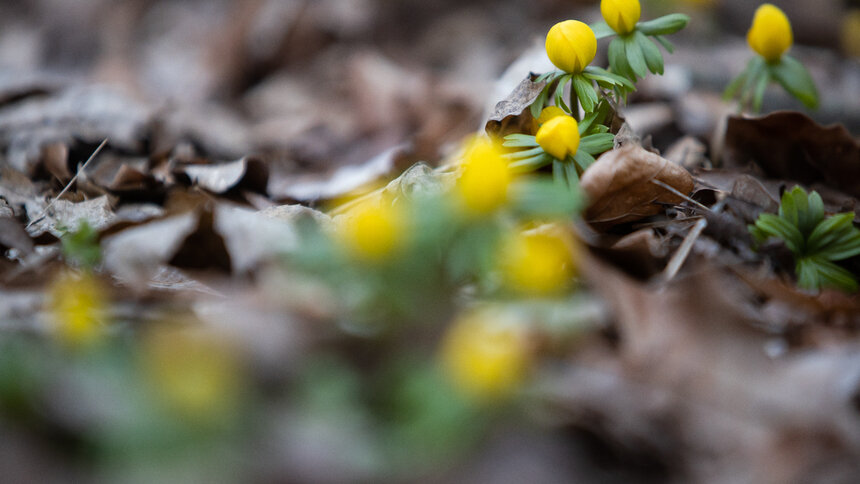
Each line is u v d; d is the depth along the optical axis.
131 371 0.76
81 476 0.74
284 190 0.98
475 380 0.75
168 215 0.85
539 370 0.77
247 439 0.75
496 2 1.72
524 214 0.78
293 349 0.78
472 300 0.79
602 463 0.76
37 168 0.96
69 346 0.77
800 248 0.84
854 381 0.78
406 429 0.75
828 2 1.64
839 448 0.76
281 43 1.56
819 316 0.82
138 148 1.01
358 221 0.76
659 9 1.59
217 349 0.77
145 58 1.58
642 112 1.03
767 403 0.77
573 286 0.82
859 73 1.32
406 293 0.76
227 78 1.51
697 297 0.78
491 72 1.46
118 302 0.81
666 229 0.85
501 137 0.87
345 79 1.40
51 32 1.64
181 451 0.74
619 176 0.84
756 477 0.75
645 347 0.78
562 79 0.85
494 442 0.75
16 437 0.74
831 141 0.90
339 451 0.75
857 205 0.88
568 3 1.68
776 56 0.91
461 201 0.76
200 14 1.69
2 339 0.78
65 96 1.06
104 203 0.91
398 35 1.66
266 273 0.82
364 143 1.15
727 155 0.93
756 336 0.77
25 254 0.85
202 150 1.05
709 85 1.18
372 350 0.78
